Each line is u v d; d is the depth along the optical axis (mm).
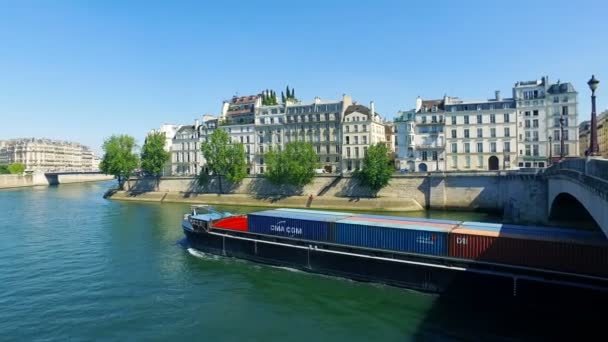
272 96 118125
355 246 29859
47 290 28688
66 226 54438
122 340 21391
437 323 22516
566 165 35188
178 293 27969
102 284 29906
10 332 22297
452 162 81625
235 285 29359
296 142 81875
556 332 21016
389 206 69000
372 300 25891
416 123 83938
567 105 74812
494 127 78438
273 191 85312
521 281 23562
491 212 63094
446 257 26312
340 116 92750
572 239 23734
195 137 113062
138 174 118812
